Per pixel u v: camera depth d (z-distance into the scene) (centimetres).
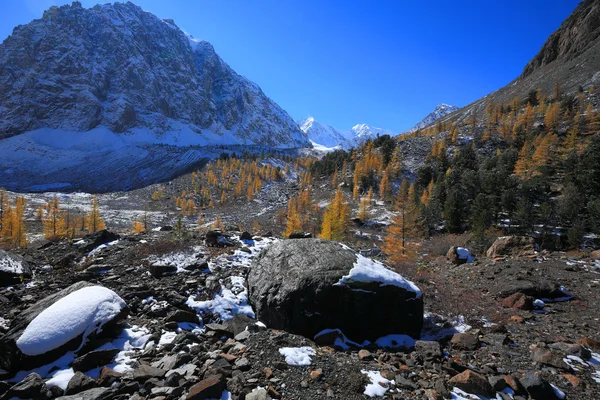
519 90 16138
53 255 1477
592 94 10119
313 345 756
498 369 696
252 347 715
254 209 11538
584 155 5012
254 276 1070
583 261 1636
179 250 1456
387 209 7356
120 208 12875
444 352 786
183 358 662
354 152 13612
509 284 1360
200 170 19588
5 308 927
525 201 4347
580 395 608
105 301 802
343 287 859
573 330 953
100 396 536
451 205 5100
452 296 1309
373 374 626
